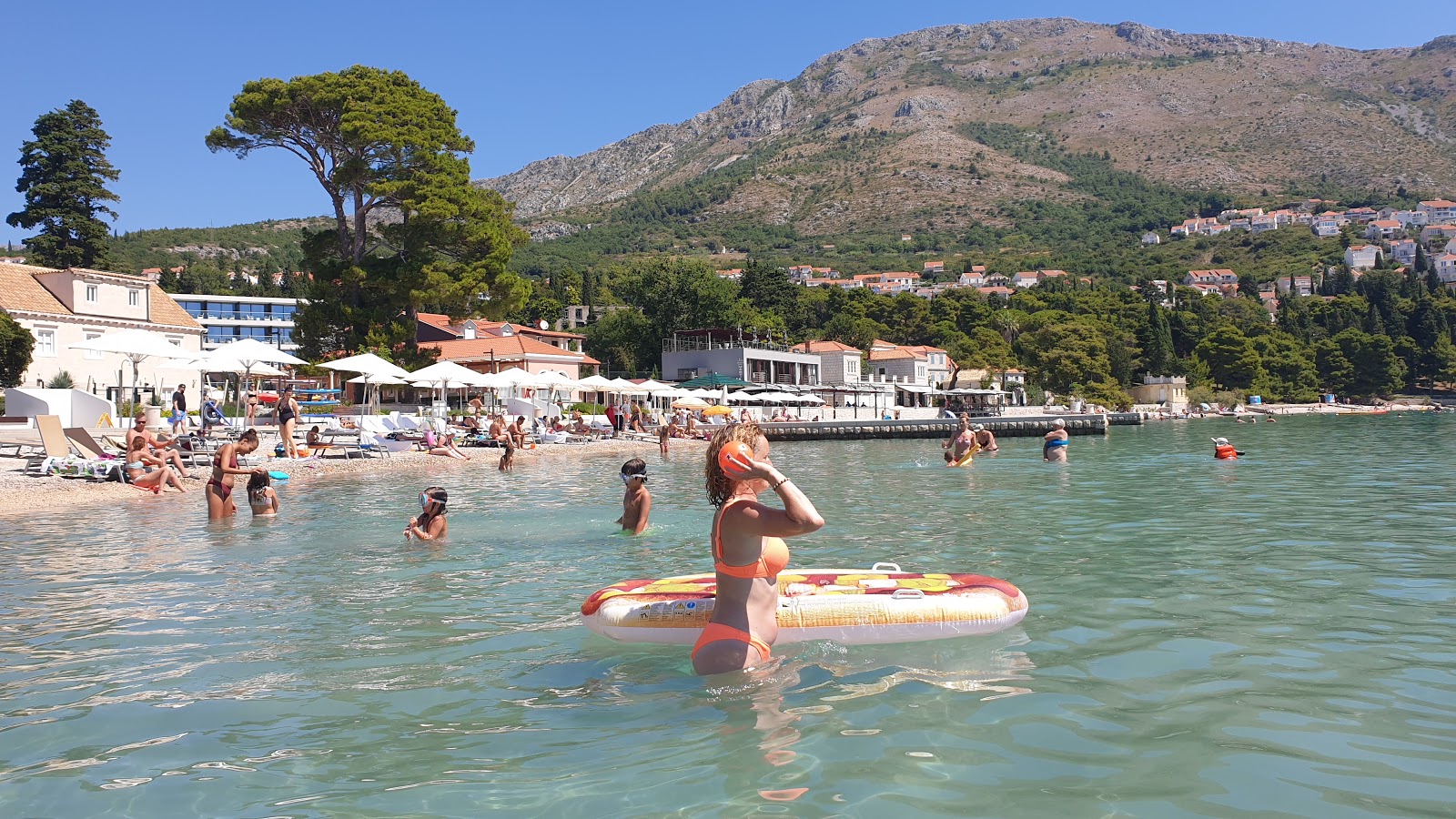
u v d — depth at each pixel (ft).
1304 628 18.13
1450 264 634.43
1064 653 16.44
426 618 20.25
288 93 115.55
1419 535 30.55
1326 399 365.40
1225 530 32.60
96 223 206.49
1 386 108.27
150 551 30.53
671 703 14.05
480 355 174.50
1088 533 32.19
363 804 10.62
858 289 361.30
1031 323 366.84
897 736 12.41
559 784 11.09
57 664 16.94
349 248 126.31
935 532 32.94
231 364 76.84
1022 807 10.12
